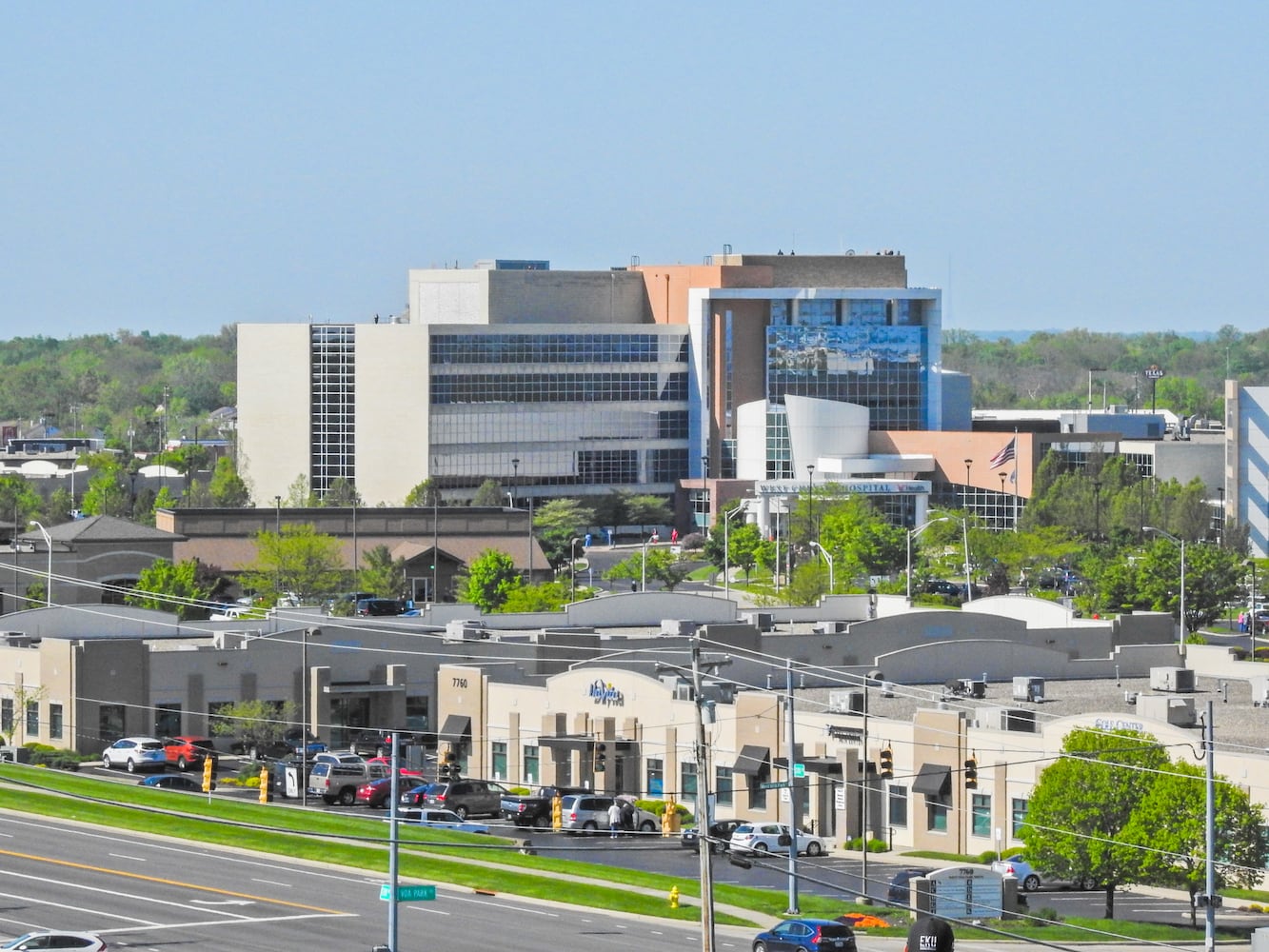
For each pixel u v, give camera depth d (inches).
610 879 5669.3
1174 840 5447.8
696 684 4020.7
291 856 5826.8
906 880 5565.9
